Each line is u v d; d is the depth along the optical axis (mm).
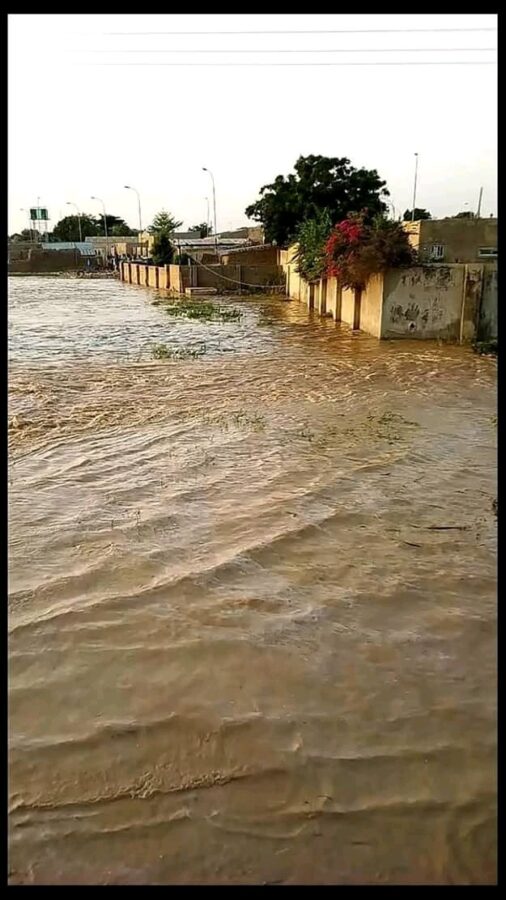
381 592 4633
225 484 6727
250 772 3102
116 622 4250
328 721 3418
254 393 11125
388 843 2760
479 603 4508
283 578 4836
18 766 3119
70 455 7688
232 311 26422
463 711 3492
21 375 12859
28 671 3777
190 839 2768
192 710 3480
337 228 18922
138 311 27172
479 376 12516
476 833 2801
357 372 12961
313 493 6465
